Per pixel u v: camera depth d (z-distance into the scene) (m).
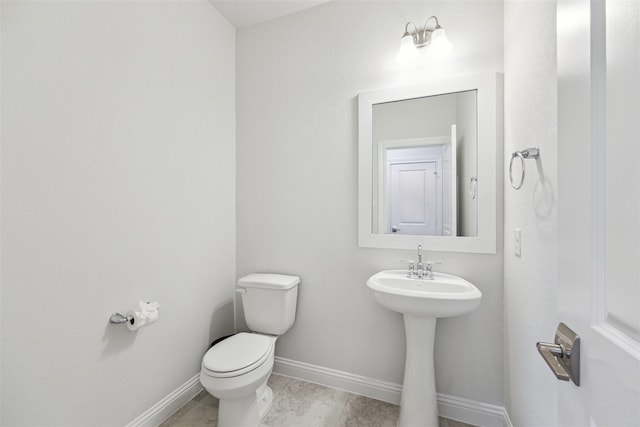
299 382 1.90
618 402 0.37
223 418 1.39
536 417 1.04
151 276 1.49
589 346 0.44
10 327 0.98
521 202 1.19
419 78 1.65
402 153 1.70
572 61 0.50
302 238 1.95
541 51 0.99
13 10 0.98
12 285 0.98
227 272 2.06
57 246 1.10
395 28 1.71
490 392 1.51
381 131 1.74
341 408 1.65
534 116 1.05
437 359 1.61
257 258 2.08
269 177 2.05
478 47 1.54
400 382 1.69
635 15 0.35
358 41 1.80
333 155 1.87
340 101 1.85
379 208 1.75
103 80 1.26
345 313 1.83
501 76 1.49
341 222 1.85
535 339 1.04
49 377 1.08
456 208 1.59
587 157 0.45
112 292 1.30
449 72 1.59
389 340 1.72
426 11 1.64
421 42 1.63
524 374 1.16
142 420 1.43
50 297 1.08
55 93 1.09
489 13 1.52
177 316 1.65
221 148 2.00
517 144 1.25
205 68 1.86
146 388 1.46
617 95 0.39
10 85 0.97
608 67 0.41
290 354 1.98
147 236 1.47
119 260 1.33
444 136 1.61
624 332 0.37
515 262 1.27
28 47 1.02
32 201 1.03
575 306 0.49
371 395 1.74
